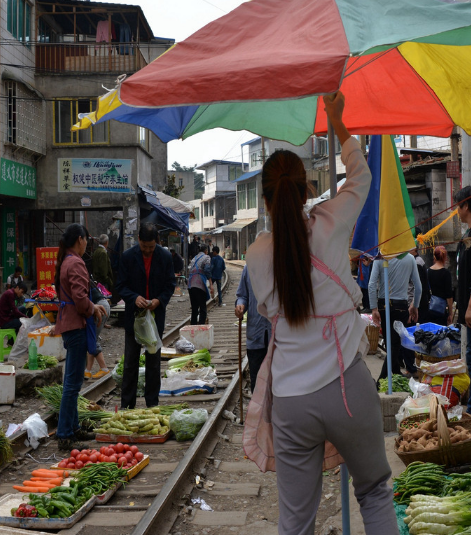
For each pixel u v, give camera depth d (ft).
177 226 83.51
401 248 16.22
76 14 80.07
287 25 8.34
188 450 18.03
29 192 73.05
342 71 7.06
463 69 11.03
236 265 172.65
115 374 28.35
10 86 66.39
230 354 37.78
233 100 7.38
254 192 180.04
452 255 57.47
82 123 11.27
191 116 12.12
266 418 8.55
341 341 8.01
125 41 83.97
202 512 14.74
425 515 11.61
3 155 65.51
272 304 8.35
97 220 97.81
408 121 12.91
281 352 8.16
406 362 27.71
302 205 8.38
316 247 8.18
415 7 7.95
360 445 8.04
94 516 14.19
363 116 12.91
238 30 8.66
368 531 8.25
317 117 13.07
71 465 17.11
